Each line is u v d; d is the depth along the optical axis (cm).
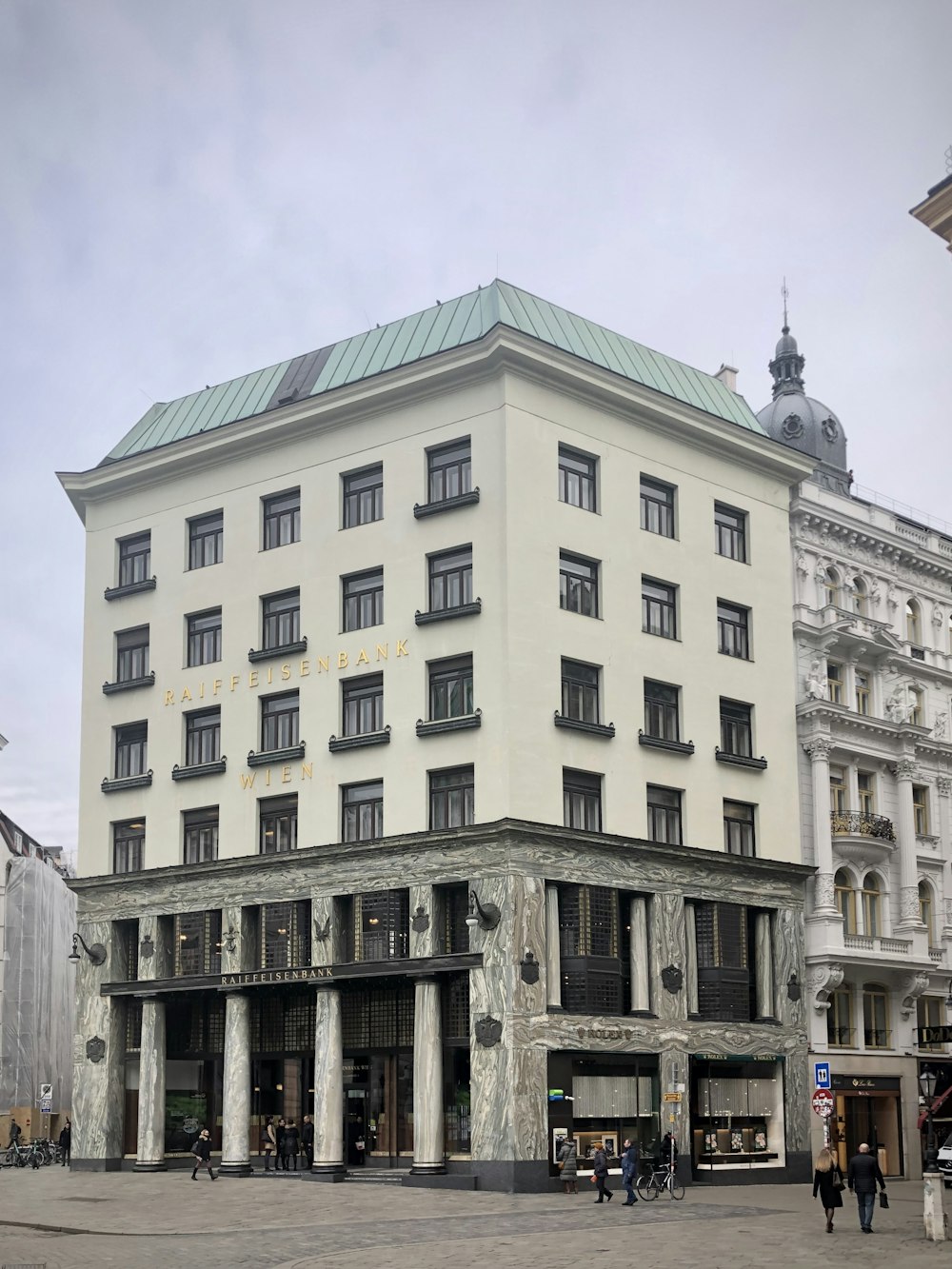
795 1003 5578
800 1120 5484
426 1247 3194
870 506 6431
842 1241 3269
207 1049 5659
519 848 4759
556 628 5047
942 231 3331
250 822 5444
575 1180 4556
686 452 5675
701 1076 5238
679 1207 4159
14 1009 8519
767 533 5944
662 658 5394
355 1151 5134
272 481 5644
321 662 5366
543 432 5156
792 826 5744
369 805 5175
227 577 5703
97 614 6069
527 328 5353
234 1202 4203
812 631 5981
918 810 6425
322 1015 5094
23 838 9638
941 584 6775
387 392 5312
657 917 5162
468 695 4994
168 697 5781
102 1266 2880
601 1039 4859
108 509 6141
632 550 5381
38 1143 6588
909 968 5959
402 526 5247
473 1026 4712
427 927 4888
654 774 5272
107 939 5769
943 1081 5922
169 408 6300
